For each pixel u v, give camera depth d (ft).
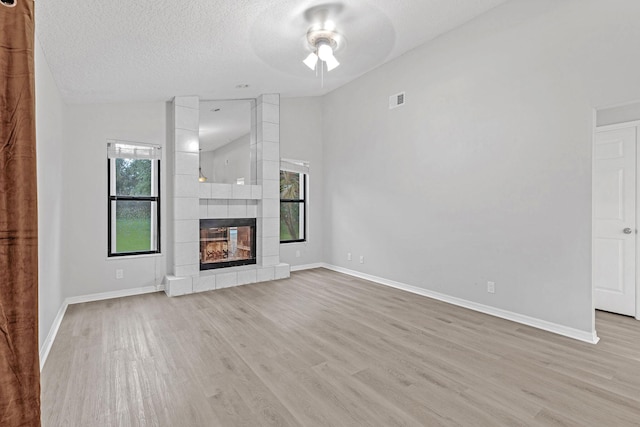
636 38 8.32
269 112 17.15
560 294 9.78
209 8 7.93
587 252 9.23
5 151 4.09
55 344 9.15
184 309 12.21
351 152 17.70
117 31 8.04
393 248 15.33
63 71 9.71
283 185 19.42
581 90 9.25
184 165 14.82
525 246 10.54
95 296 13.46
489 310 11.53
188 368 7.83
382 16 10.59
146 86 12.44
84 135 13.20
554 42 9.77
